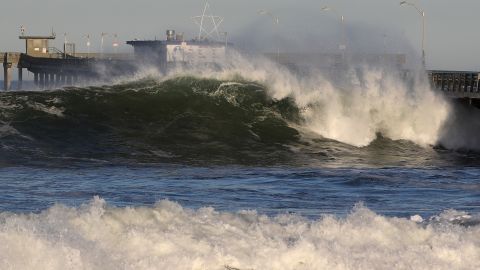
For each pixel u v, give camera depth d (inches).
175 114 5757.9
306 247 1770.4
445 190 3713.1
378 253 1807.3
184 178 4008.4
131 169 4416.8
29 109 5487.2
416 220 2172.7
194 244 1755.7
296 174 4254.4
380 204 3179.1
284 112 5974.4
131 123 5600.4
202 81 6018.7
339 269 1744.6
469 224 2129.7
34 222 1715.1
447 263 1798.7
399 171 4564.5
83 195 3218.5
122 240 1737.2
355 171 4478.3
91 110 5644.7
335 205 3107.8
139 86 5969.5
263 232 1877.5
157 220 1867.6
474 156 5935.0
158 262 1678.2
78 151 5002.5
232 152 5315.0
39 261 1578.5
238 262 1722.4
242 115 5876.0
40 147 5024.6
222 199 3216.0
